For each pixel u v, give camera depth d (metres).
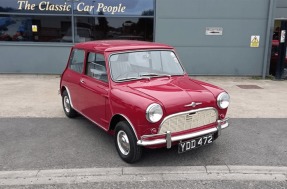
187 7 10.81
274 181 3.83
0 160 4.33
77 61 5.66
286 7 12.08
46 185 3.70
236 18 10.95
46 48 11.13
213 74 11.41
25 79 10.56
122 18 11.00
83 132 5.46
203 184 3.74
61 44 11.09
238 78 11.29
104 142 5.01
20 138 5.16
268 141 5.11
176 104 3.88
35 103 7.41
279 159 4.43
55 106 7.18
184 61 11.26
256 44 11.15
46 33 11.05
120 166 4.16
